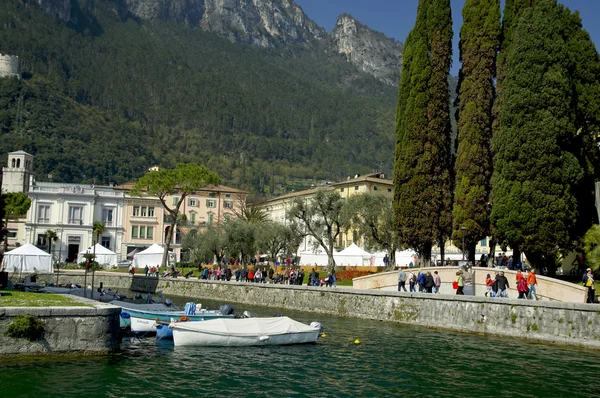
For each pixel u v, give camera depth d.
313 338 29.78
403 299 37.75
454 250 96.19
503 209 39.19
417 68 48.62
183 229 111.69
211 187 121.31
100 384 19.64
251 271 61.09
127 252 104.56
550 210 37.50
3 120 196.88
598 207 34.53
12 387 18.55
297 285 47.81
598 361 24.42
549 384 20.89
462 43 48.44
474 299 32.62
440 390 20.27
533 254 39.28
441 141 47.66
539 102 38.56
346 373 22.86
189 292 62.28
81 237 99.50
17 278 64.88
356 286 44.97
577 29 43.72
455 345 28.61
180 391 19.72
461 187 45.34
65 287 45.53
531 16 40.16
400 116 49.94
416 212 47.00
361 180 108.38
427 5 49.75
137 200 106.62
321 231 71.75
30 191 97.19
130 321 30.84
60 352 21.94
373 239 65.56
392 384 21.12
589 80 42.62
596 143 42.72
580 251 39.72
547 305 28.88
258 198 144.12
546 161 37.88
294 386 20.84
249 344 28.61
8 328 20.86
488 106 45.81
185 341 27.89
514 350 27.05
